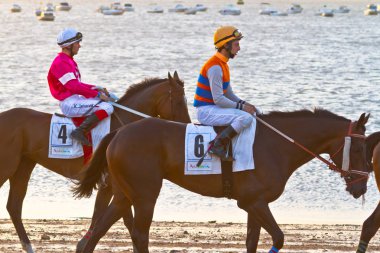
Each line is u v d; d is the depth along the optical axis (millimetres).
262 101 46250
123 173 10945
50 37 132625
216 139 10969
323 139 11336
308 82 59375
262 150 11117
